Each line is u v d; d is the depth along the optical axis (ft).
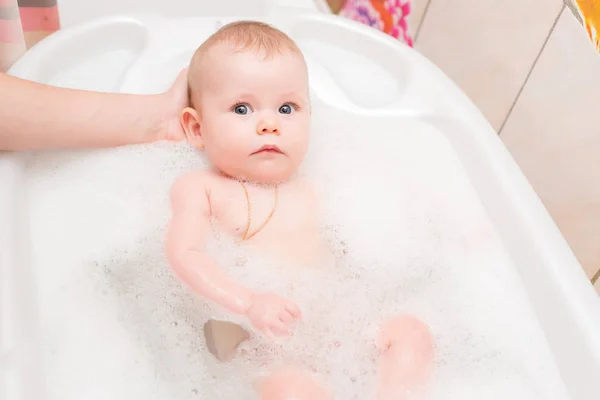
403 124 3.90
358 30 4.30
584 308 2.74
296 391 2.64
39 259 2.94
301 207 3.34
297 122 3.21
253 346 2.94
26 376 2.36
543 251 2.99
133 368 2.71
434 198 3.53
